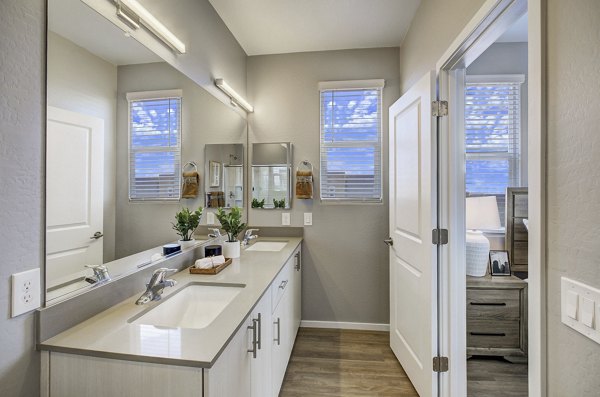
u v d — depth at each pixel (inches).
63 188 41.2
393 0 85.4
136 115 55.7
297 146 117.0
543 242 32.9
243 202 114.2
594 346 27.0
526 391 79.7
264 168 117.9
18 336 35.3
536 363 33.9
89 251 45.7
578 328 28.4
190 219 76.7
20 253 35.4
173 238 69.5
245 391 47.3
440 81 70.2
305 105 116.6
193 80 77.3
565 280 30.1
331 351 99.1
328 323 116.1
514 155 106.9
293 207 117.4
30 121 36.4
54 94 39.4
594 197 26.7
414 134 79.3
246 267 73.5
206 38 84.3
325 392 78.5
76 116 43.1
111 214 50.4
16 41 34.4
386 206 113.3
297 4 87.3
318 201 116.4
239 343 44.5
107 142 49.1
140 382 35.7
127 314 46.4
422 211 74.2
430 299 70.2
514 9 46.4
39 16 37.2
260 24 97.6
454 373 69.4
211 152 87.4
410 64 98.2
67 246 41.8
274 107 118.0
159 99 63.0
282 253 89.3
